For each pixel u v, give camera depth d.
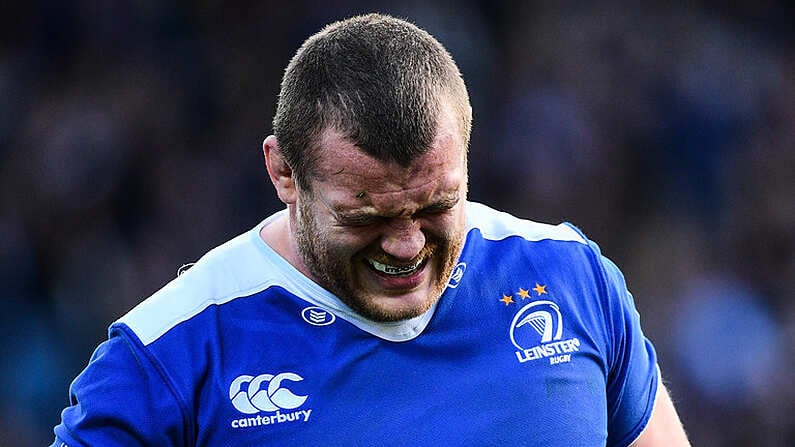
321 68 8.80
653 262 44.34
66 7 46.41
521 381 9.79
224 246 10.05
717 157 46.69
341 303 9.59
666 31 49.31
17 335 38.44
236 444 9.34
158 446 9.27
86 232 41.25
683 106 47.41
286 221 9.90
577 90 47.03
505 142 45.25
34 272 40.19
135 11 46.91
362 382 9.52
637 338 10.60
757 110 48.12
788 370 38.56
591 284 10.41
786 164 46.25
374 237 8.86
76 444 9.20
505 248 10.30
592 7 49.53
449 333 9.77
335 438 9.41
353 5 47.12
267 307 9.66
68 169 42.03
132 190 42.56
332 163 8.67
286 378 9.46
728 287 42.44
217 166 44.12
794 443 36.84
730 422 37.31
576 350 10.03
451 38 46.34
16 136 43.47
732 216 45.62
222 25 47.38
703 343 39.56
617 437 10.64
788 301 42.25
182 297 9.68
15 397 36.88
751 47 49.84
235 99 46.19
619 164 46.09
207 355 9.46
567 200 44.59
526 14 48.62
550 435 9.79
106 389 9.28
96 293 40.09
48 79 45.59
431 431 9.54
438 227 8.89
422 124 8.52
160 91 45.53
